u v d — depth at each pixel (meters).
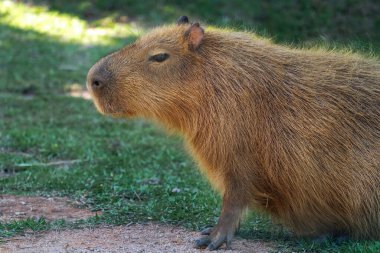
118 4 32.06
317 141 10.27
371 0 27.59
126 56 10.83
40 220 11.68
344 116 10.37
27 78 25.27
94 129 20.12
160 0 31.73
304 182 10.32
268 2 28.94
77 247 10.38
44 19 31.44
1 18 31.41
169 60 10.61
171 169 15.95
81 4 32.50
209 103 10.42
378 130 10.41
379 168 10.30
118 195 13.60
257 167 10.36
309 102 10.38
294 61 10.70
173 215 12.23
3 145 17.83
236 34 10.86
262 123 10.31
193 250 10.25
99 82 10.75
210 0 30.53
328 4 27.61
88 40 29.33
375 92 10.65
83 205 13.07
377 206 10.34
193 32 10.54
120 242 10.72
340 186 10.31
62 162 16.61
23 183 14.45
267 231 11.60
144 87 10.68
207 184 14.20
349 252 10.02
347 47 12.23
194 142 10.69
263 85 10.38
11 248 10.32
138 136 19.36
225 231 10.33
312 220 10.72
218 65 10.48
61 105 22.61
